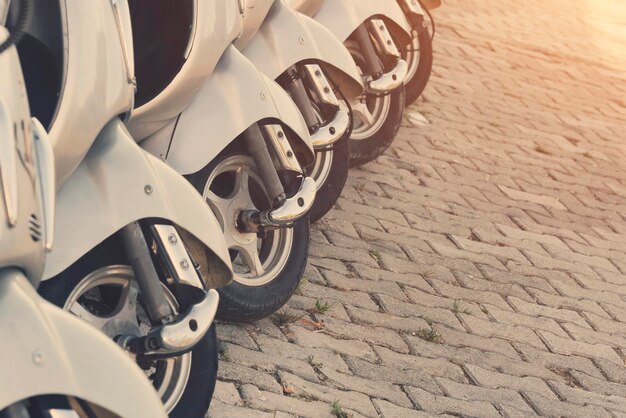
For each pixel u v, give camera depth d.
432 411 4.66
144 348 3.47
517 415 4.83
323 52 5.58
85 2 3.33
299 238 4.97
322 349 4.93
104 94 3.31
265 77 4.77
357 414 4.46
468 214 7.02
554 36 12.30
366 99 6.88
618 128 9.59
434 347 5.25
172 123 4.33
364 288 5.64
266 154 4.60
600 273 6.69
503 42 11.47
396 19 6.72
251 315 4.70
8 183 2.57
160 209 3.50
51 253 3.23
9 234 2.54
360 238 6.24
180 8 4.21
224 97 4.45
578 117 9.62
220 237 3.75
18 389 2.52
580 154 8.70
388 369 4.92
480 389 4.98
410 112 8.57
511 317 5.80
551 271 6.53
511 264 6.46
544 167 8.23
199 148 4.33
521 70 10.62
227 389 4.38
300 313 5.19
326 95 5.38
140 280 3.48
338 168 5.76
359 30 6.50
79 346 2.71
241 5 4.54
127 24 3.52
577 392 5.21
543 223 7.22
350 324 5.23
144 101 4.12
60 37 3.27
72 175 3.36
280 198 4.62
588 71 11.18
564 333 5.78
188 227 3.61
